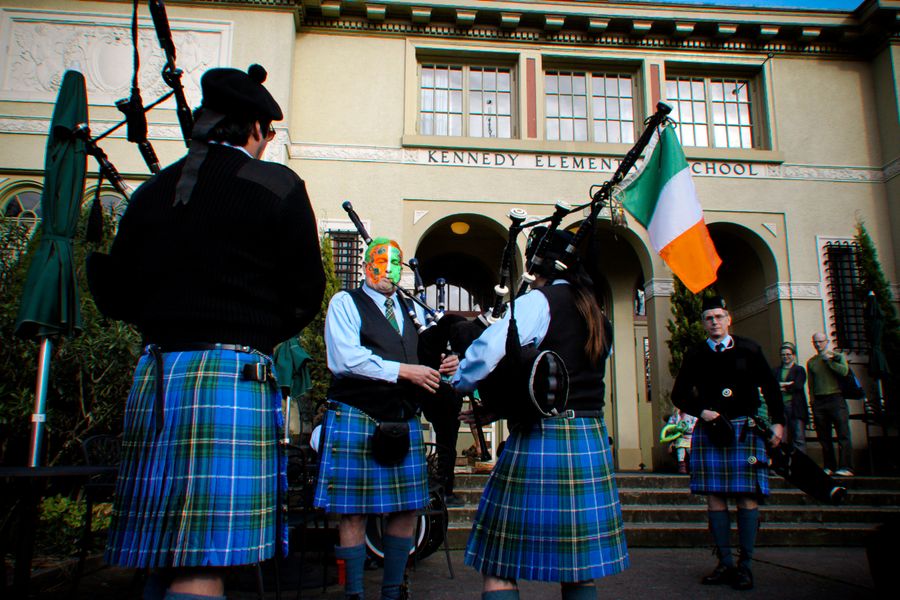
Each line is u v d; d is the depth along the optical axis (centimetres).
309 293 166
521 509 200
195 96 855
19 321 376
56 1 858
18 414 494
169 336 152
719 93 1005
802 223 947
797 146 971
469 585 400
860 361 902
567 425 206
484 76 981
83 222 589
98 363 519
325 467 288
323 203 885
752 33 979
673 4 955
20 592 280
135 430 148
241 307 154
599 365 221
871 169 970
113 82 848
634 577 432
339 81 925
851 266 934
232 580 411
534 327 209
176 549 137
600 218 916
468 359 209
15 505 365
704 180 948
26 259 554
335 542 513
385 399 295
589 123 977
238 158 162
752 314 994
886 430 874
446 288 1077
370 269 319
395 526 296
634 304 1063
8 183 820
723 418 402
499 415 215
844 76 997
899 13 930
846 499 659
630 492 651
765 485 392
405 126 918
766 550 556
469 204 912
